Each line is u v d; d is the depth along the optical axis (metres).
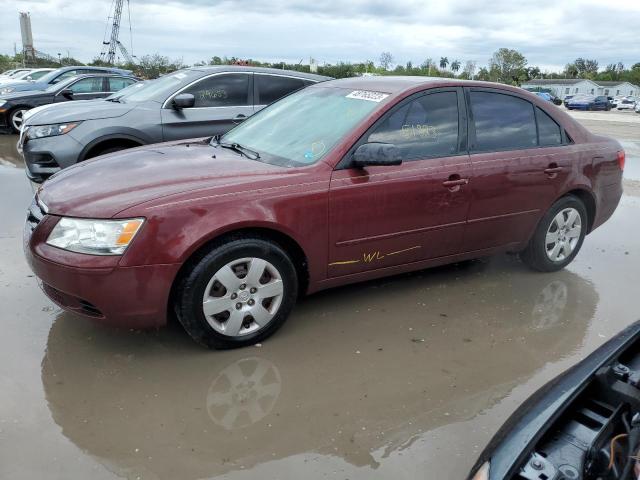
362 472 2.56
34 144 6.43
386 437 2.80
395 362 3.48
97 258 3.05
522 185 4.46
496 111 4.45
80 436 2.71
